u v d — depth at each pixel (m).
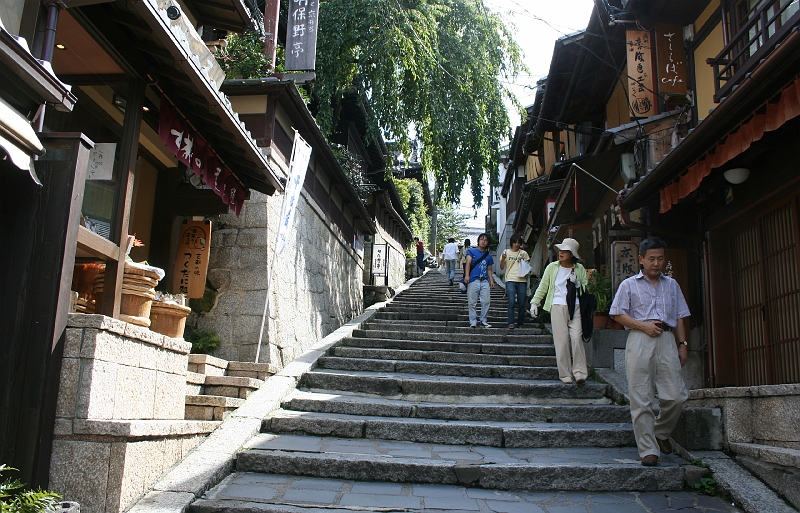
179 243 7.70
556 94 12.53
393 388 7.12
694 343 8.22
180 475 4.42
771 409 4.64
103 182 5.12
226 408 5.75
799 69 4.50
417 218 31.47
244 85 8.43
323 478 4.77
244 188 7.68
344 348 8.80
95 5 4.70
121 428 3.76
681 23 8.70
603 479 4.71
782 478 4.24
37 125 3.73
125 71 5.29
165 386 4.84
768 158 6.39
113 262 4.93
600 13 9.30
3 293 3.79
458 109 14.66
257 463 4.85
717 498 4.50
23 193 3.91
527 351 9.12
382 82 13.20
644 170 8.65
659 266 5.05
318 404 6.40
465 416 6.28
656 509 4.26
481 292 10.91
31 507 2.90
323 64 13.27
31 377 3.73
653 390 5.01
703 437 5.09
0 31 3.03
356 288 15.07
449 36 15.01
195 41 5.10
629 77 8.67
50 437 3.75
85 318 3.89
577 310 7.21
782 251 6.38
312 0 10.74
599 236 12.02
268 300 7.29
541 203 17.34
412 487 4.64
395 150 15.84
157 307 5.83
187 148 6.13
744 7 7.26
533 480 4.70
